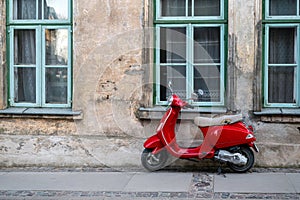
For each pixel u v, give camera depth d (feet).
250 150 26.22
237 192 22.75
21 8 29.84
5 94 29.66
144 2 28.19
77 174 26.91
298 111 27.53
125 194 22.79
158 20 28.55
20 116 28.86
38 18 29.73
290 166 27.53
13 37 29.73
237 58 27.71
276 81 28.35
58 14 29.55
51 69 29.71
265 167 27.68
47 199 22.22
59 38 29.55
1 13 29.40
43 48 29.63
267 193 22.53
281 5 28.09
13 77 29.78
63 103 29.71
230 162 25.88
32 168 28.73
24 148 29.01
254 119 27.71
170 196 22.35
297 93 28.02
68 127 28.78
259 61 27.66
